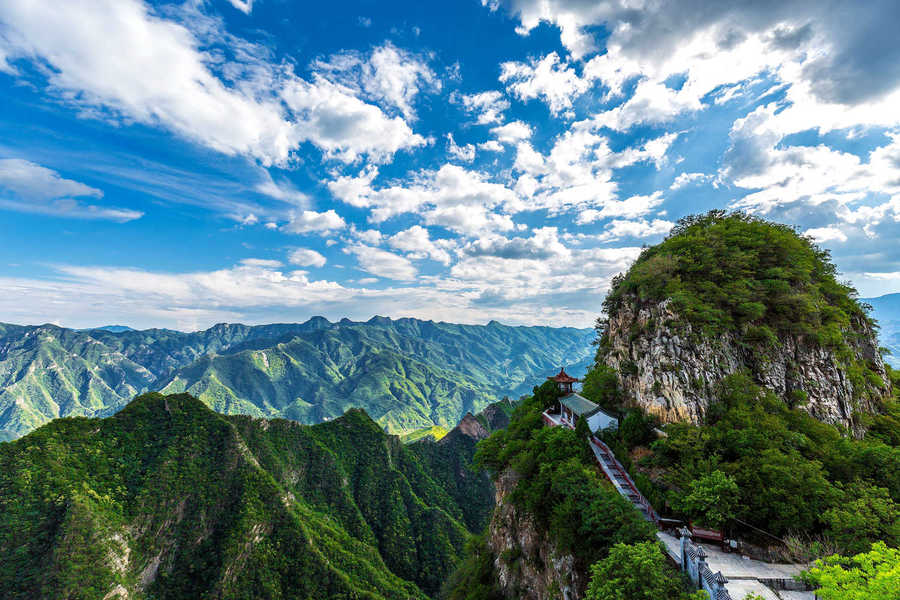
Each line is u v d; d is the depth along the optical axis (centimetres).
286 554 10556
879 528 2880
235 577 9731
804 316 4819
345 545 12269
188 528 10194
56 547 8050
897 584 1892
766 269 5169
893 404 5134
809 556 2933
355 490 15862
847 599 1984
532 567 4456
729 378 4422
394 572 13175
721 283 5109
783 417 4169
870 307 5806
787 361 4703
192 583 9588
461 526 15212
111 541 8725
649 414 4700
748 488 3391
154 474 10450
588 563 3325
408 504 15788
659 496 3662
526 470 4844
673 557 2856
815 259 5528
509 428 6856
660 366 4753
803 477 3284
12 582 7675
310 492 14650
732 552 3191
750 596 2397
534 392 6994
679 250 5519
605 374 5625
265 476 11744
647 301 5419
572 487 3791
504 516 5744
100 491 9550
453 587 8075
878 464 3544
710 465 3634
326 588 10169
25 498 8669
